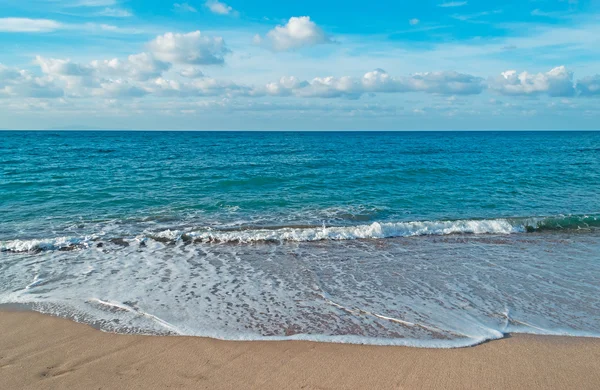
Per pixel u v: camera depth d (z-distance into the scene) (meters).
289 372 3.75
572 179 18.50
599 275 6.73
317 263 7.32
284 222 10.58
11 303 5.34
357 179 18.00
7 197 13.12
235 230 9.57
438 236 9.41
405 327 4.74
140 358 3.99
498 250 8.27
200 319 4.91
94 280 6.29
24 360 3.94
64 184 15.77
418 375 3.73
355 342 4.36
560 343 4.40
